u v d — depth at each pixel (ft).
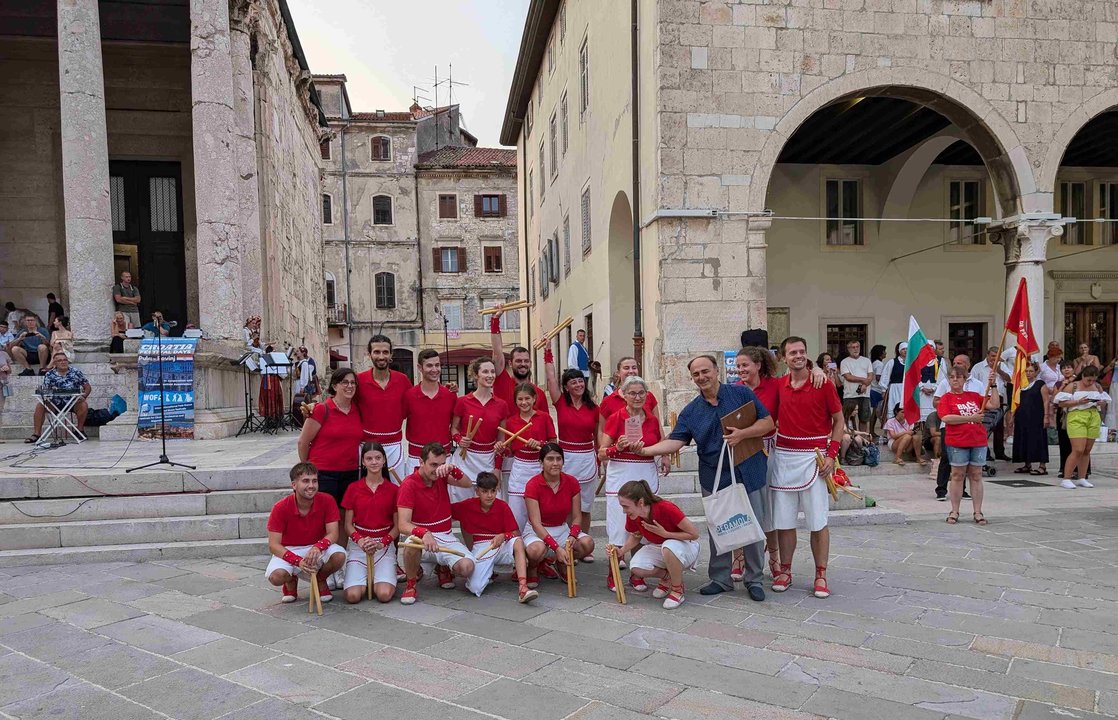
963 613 17.17
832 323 61.93
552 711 12.44
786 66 43.21
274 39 60.95
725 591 19.17
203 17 44.06
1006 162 45.39
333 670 14.25
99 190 41.91
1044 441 38.09
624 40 49.85
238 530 23.88
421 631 16.43
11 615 17.60
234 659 14.84
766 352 19.79
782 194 61.67
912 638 15.62
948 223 62.90
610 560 18.94
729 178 42.91
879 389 45.39
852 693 13.02
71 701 13.00
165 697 13.14
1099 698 12.76
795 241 61.77
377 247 131.13
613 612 17.65
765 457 18.65
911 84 43.91
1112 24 45.44
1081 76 45.29
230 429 40.63
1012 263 46.01
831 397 18.45
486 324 133.80
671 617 17.22
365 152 130.72
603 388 57.47
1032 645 15.15
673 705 12.62
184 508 24.56
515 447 21.25
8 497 24.49
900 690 13.12
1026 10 44.73
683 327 42.75
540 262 95.81
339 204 129.90
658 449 18.66
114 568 21.74
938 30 44.09
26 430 40.24
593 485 22.27
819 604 18.01
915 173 59.47
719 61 42.70
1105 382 46.57
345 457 20.33
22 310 53.21
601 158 57.98
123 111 57.93
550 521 19.97
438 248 133.08
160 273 58.70
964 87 44.34
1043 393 38.40
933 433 36.45
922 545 23.79
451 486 21.02
